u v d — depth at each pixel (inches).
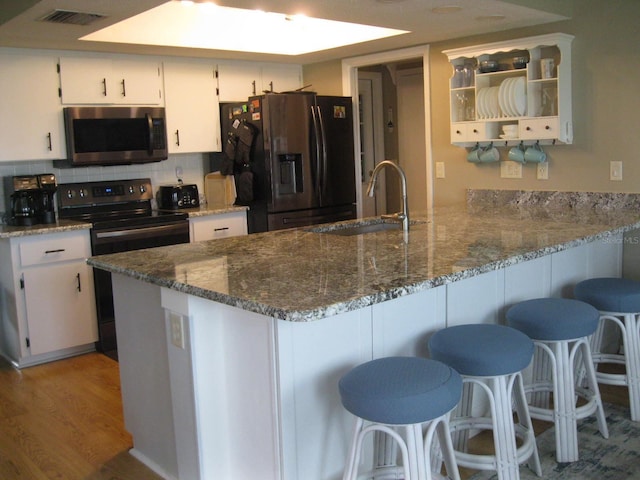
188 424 91.2
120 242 169.9
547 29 157.1
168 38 170.9
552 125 151.6
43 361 163.3
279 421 81.5
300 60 210.5
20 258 154.9
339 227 144.3
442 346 87.5
